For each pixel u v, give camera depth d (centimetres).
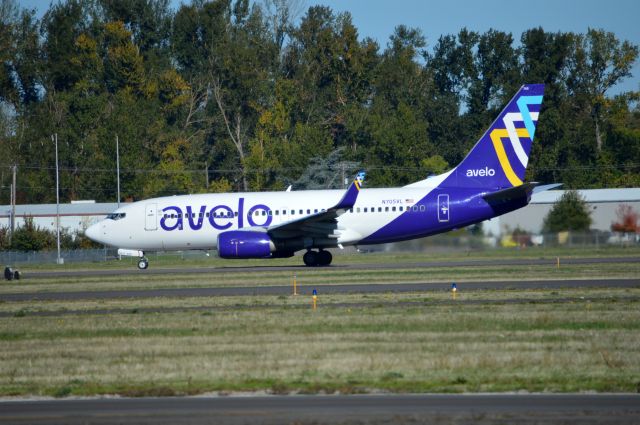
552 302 11700
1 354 8775
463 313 10706
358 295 13138
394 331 9462
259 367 7756
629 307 10919
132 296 14150
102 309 12431
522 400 6481
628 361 7625
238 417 6125
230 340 9162
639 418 5944
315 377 7325
